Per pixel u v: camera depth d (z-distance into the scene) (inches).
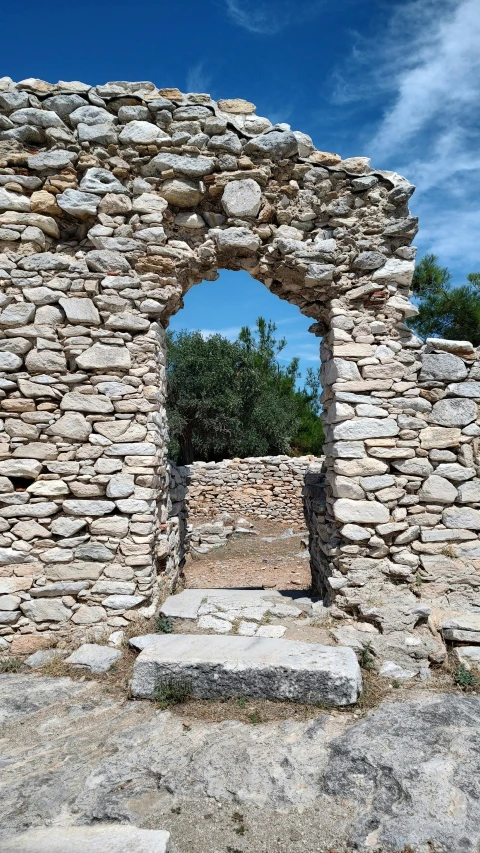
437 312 502.6
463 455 210.8
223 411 735.1
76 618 197.5
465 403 212.8
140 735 141.6
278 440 776.9
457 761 129.7
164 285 212.5
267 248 218.1
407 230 216.5
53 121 205.8
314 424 842.8
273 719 149.5
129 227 210.1
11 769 129.3
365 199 220.1
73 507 199.5
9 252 204.8
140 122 210.8
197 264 219.5
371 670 175.3
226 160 212.8
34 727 147.9
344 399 210.8
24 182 205.6
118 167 210.2
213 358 746.8
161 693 158.6
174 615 200.2
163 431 227.9
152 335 208.7
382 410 211.2
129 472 201.8
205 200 220.1
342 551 208.7
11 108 205.3
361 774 126.0
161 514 224.1
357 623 199.8
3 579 196.5
